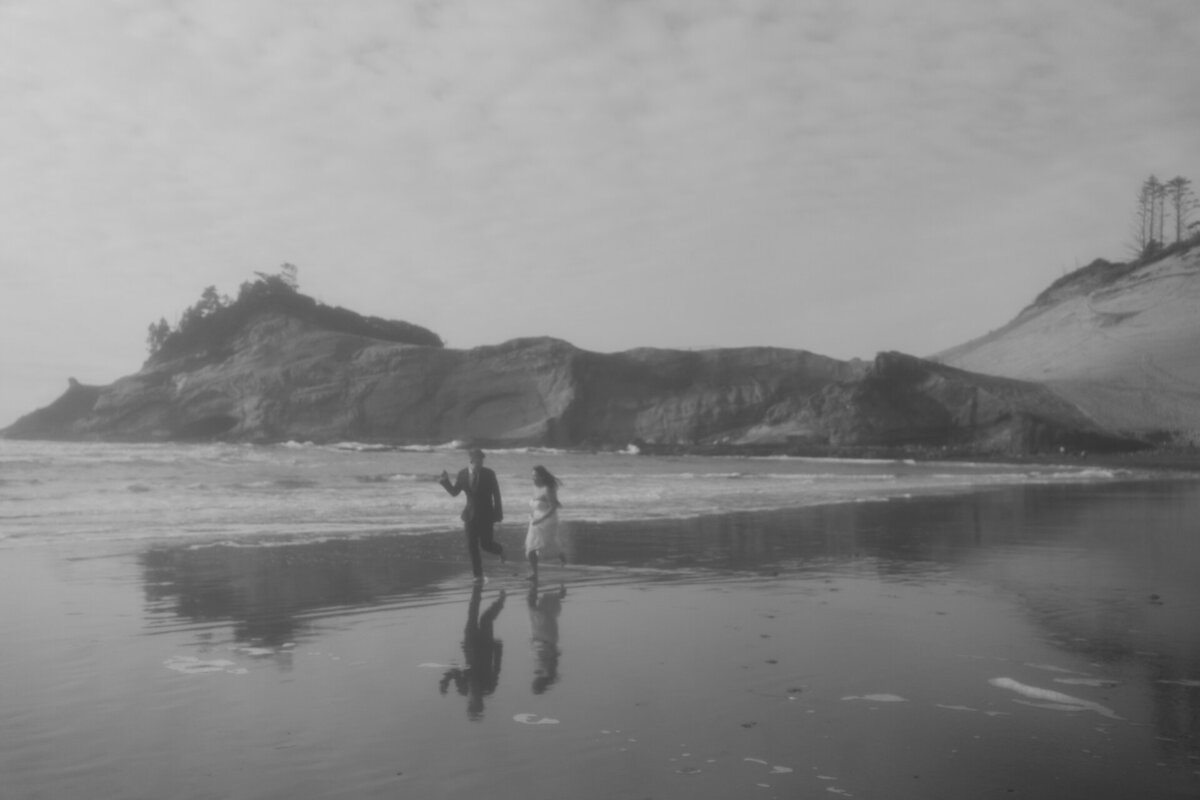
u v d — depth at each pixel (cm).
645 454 7650
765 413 8906
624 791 461
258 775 480
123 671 688
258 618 891
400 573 1188
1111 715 589
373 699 621
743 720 577
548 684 662
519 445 8544
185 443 9144
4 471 3238
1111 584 1120
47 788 461
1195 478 4356
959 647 781
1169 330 11600
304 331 10619
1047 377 11375
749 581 1144
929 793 459
